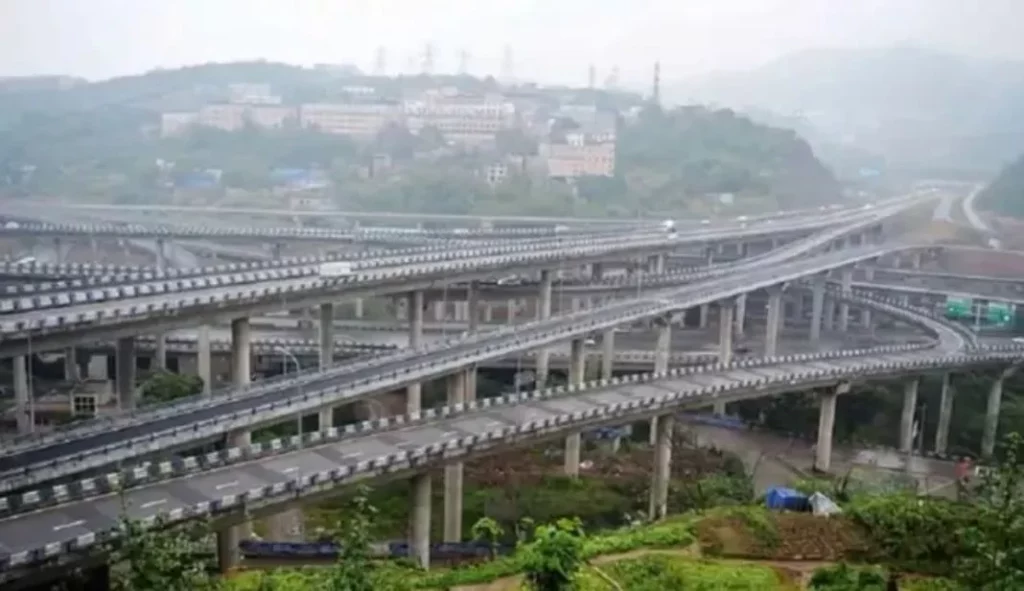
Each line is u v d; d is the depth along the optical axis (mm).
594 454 150750
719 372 146750
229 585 75000
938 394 182500
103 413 139375
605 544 84750
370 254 176250
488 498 131625
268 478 92812
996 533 66312
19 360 141875
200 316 127000
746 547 85625
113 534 75250
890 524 87062
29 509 81125
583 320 159750
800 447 162625
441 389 170000
